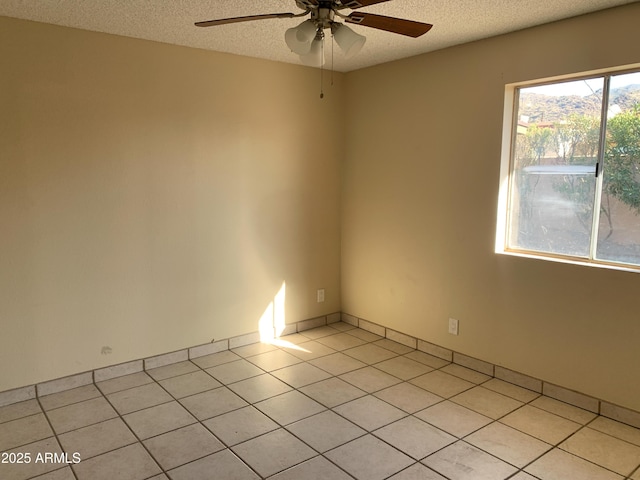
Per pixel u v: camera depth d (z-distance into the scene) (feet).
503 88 10.05
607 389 8.97
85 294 10.19
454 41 10.47
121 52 10.09
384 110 12.67
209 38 10.28
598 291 8.94
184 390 10.12
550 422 8.83
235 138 11.92
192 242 11.53
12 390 9.53
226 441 8.18
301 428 8.61
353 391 10.09
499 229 10.53
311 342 13.03
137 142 10.50
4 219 9.14
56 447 8.00
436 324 11.98
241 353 12.23
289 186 13.08
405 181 12.34
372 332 13.79
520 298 10.18
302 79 12.96
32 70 9.16
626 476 7.27
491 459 7.69
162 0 8.02
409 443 8.14
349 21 6.32
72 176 9.78
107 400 9.67
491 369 10.85
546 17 8.87
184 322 11.66
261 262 12.82
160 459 7.67
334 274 14.52
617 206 8.87
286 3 8.18
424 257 12.08
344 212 14.26
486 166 10.53
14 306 9.41
